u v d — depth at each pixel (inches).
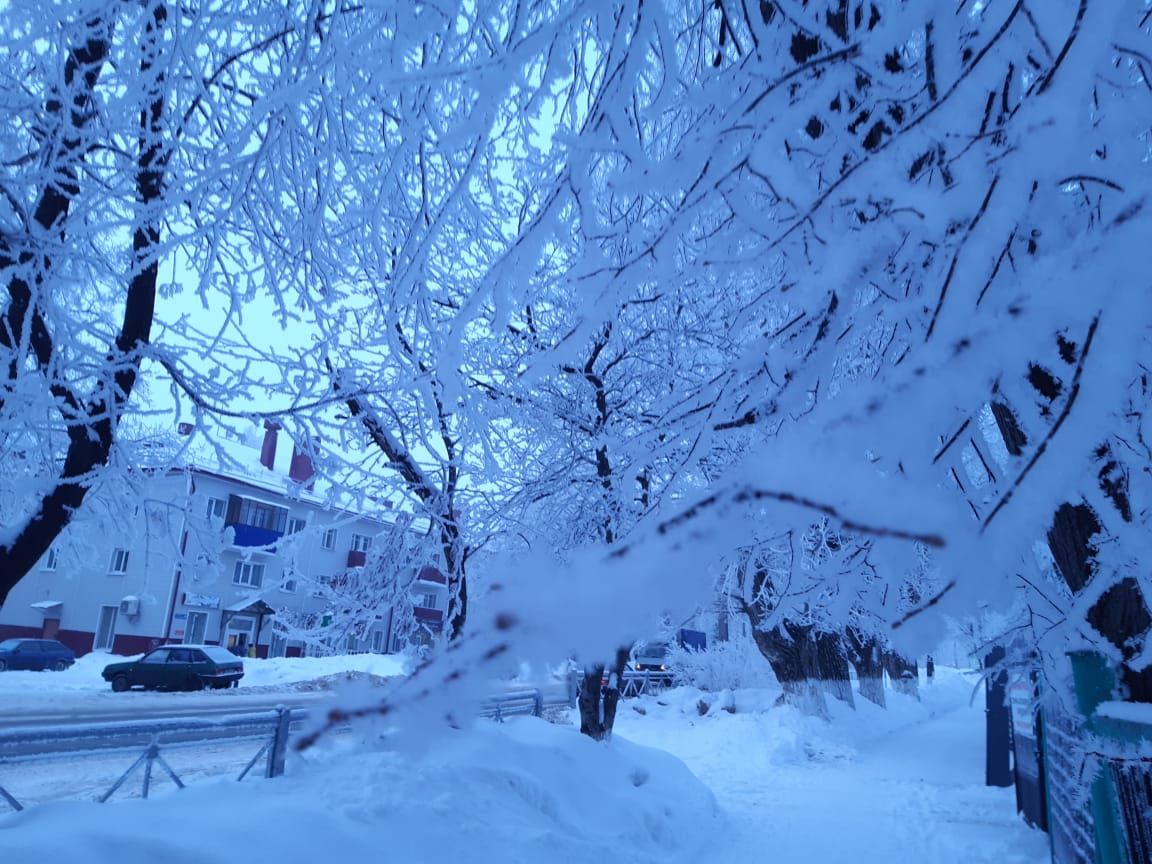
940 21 68.4
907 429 33.9
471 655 27.1
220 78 171.6
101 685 852.6
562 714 587.2
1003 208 45.2
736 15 132.6
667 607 27.9
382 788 190.9
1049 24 53.3
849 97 90.4
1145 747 98.3
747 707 686.5
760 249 70.1
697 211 69.7
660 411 114.7
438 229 98.0
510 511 316.8
